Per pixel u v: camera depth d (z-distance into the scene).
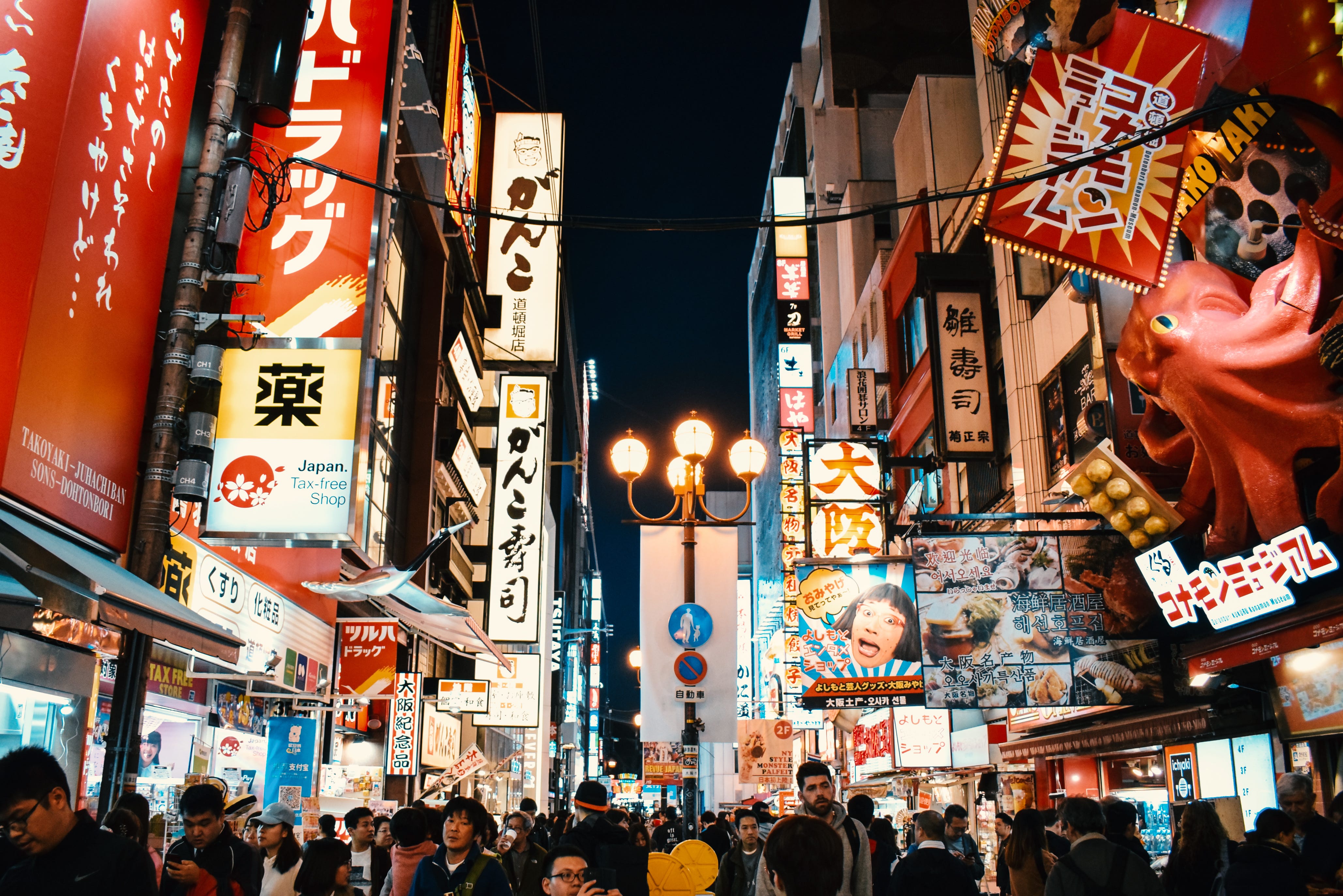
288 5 10.36
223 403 10.82
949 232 27.84
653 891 7.14
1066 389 18.86
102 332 9.43
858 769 32.91
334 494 10.58
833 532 23.70
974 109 30.95
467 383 29.97
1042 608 14.34
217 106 9.48
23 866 4.14
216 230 9.57
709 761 59.12
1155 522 13.01
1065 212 11.66
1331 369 10.77
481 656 19.28
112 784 7.78
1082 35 11.56
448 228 27.62
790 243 47.44
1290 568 11.14
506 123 33.03
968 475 25.70
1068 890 5.83
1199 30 11.98
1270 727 12.69
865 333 39.44
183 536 11.54
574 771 66.12
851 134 50.97
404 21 12.86
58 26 8.65
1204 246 12.59
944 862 5.79
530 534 29.45
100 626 9.80
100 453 9.47
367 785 20.00
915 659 15.85
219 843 5.91
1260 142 11.48
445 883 6.29
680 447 12.81
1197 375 12.10
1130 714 16.08
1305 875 6.32
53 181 8.46
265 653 14.38
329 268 11.41
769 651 53.41
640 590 12.35
